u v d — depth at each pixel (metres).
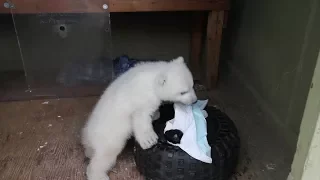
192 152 1.42
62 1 2.06
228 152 1.49
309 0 1.61
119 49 2.92
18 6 2.04
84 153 1.81
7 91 2.39
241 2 2.46
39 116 2.15
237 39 2.59
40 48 2.40
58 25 2.31
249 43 2.37
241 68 2.55
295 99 1.77
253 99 2.30
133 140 1.88
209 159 1.41
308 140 1.18
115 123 1.52
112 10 2.12
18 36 2.33
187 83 1.48
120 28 2.83
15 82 2.51
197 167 1.42
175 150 1.45
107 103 1.57
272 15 2.00
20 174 1.66
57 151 1.83
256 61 2.27
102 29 2.36
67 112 2.19
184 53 2.99
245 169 1.71
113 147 1.55
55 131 2.00
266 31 2.09
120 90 1.56
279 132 1.94
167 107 1.75
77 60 2.49
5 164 1.72
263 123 2.09
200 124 1.54
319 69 1.09
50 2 2.05
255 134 1.99
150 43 2.93
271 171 1.70
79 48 2.44
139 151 1.56
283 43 1.88
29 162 1.74
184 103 1.52
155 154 1.47
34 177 1.64
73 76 2.50
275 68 1.99
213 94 2.45
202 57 2.92
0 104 2.27
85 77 2.49
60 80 2.48
